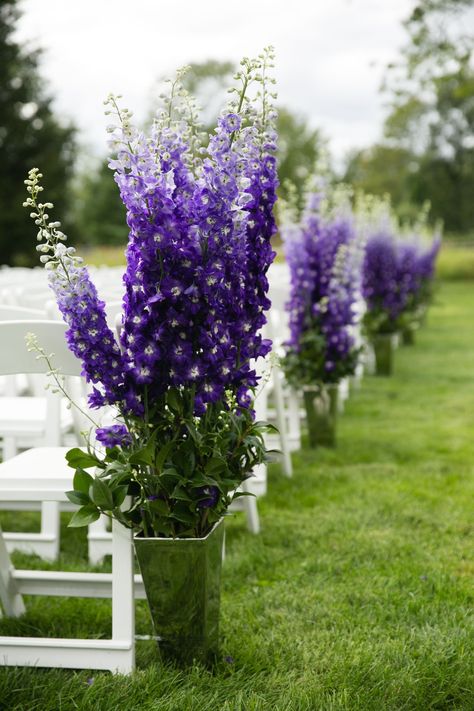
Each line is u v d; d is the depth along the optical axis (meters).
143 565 2.67
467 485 5.12
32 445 4.73
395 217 12.59
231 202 2.53
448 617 3.20
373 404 7.99
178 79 2.54
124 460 2.62
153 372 2.53
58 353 2.81
